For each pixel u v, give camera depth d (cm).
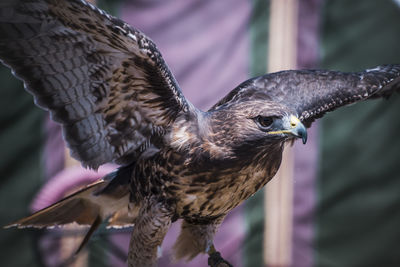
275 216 1034
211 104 1030
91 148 497
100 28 429
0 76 1005
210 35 1032
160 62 449
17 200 1002
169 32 1027
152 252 509
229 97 577
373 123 1066
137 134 500
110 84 472
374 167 1064
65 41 445
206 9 1032
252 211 1037
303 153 1049
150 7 1020
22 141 1009
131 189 533
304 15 1052
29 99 1012
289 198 1041
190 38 1029
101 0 996
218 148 480
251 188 511
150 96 478
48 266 946
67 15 425
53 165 1010
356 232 1060
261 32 1041
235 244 1030
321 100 574
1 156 1003
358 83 591
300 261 1045
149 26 1021
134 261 512
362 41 1063
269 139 477
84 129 489
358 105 1064
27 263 993
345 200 1059
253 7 1038
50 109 473
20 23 430
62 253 950
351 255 1059
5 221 999
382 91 643
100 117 489
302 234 1051
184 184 491
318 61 1056
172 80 467
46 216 546
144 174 509
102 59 457
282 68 1038
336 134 1063
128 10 1015
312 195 1052
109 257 970
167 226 507
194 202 500
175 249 564
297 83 588
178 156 486
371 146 1066
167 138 491
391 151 1064
